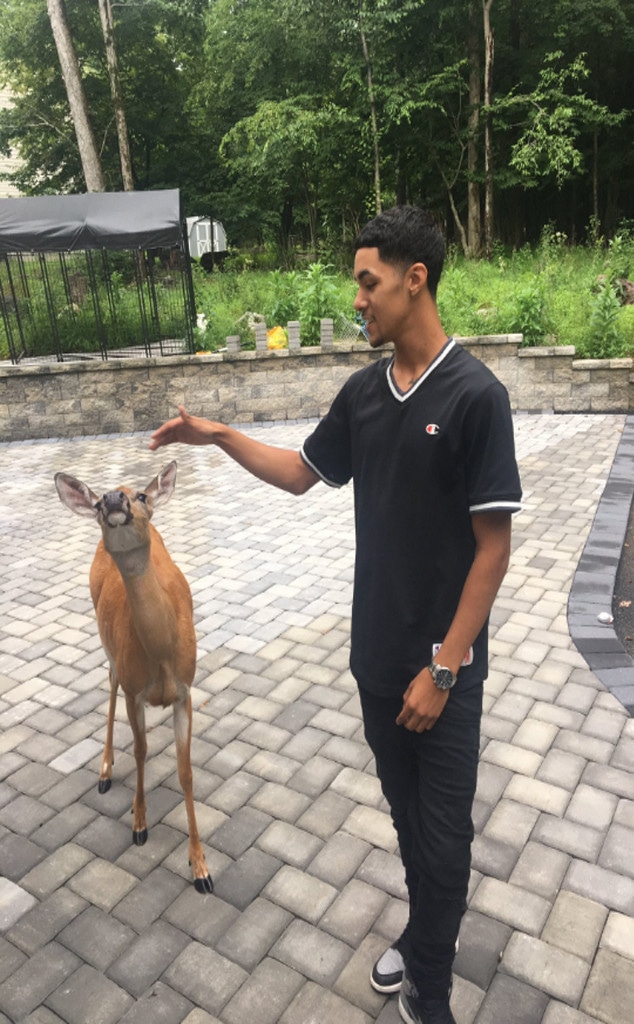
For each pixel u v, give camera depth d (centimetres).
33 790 334
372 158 2148
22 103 2503
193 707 392
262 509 732
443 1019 205
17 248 1073
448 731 179
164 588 275
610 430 973
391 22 1805
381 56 1945
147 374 1099
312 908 263
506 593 512
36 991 235
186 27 2348
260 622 488
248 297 1405
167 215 1068
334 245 2412
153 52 2447
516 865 278
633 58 2283
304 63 2200
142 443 1054
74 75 1886
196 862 275
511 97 1919
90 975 241
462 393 166
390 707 193
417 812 195
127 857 291
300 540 641
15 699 411
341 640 461
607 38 2106
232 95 2583
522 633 455
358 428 187
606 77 2322
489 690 394
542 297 1138
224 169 2662
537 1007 223
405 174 2291
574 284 1304
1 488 848
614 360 1053
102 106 2520
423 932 193
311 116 1967
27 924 262
